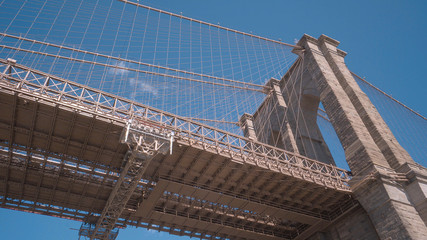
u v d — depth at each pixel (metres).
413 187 36.50
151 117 31.86
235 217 41.62
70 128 29.94
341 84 48.66
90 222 36.91
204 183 36.75
